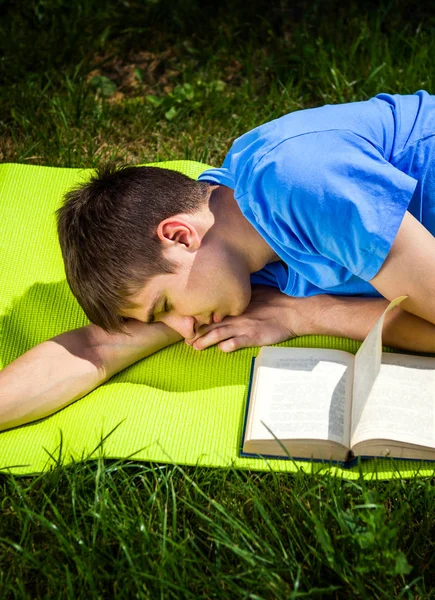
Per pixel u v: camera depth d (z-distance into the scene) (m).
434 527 1.75
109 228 1.90
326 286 2.04
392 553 1.55
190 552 1.67
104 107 3.15
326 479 1.78
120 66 3.46
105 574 1.65
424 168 1.96
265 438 1.81
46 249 2.48
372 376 1.73
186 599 1.59
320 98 3.19
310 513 1.72
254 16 3.57
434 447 1.76
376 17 3.45
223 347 2.13
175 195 1.96
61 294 2.35
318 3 3.57
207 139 3.01
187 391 2.07
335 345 2.12
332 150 1.82
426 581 1.69
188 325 1.99
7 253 2.46
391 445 1.77
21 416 1.99
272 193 1.83
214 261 1.94
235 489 1.82
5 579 1.67
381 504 1.72
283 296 2.21
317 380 1.90
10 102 3.17
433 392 1.87
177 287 1.92
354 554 1.63
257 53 3.41
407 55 3.27
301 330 2.15
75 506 1.81
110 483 1.82
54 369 2.03
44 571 1.65
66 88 3.29
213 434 1.95
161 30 3.58
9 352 2.22
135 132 3.09
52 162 2.93
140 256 1.89
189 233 1.92
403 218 1.80
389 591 1.58
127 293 1.91
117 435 1.94
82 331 2.13
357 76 3.17
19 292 2.36
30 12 3.58
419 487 1.80
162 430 1.96
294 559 1.65
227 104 3.14
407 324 1.99
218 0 3.64
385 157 1.97
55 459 1.88
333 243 1.82
